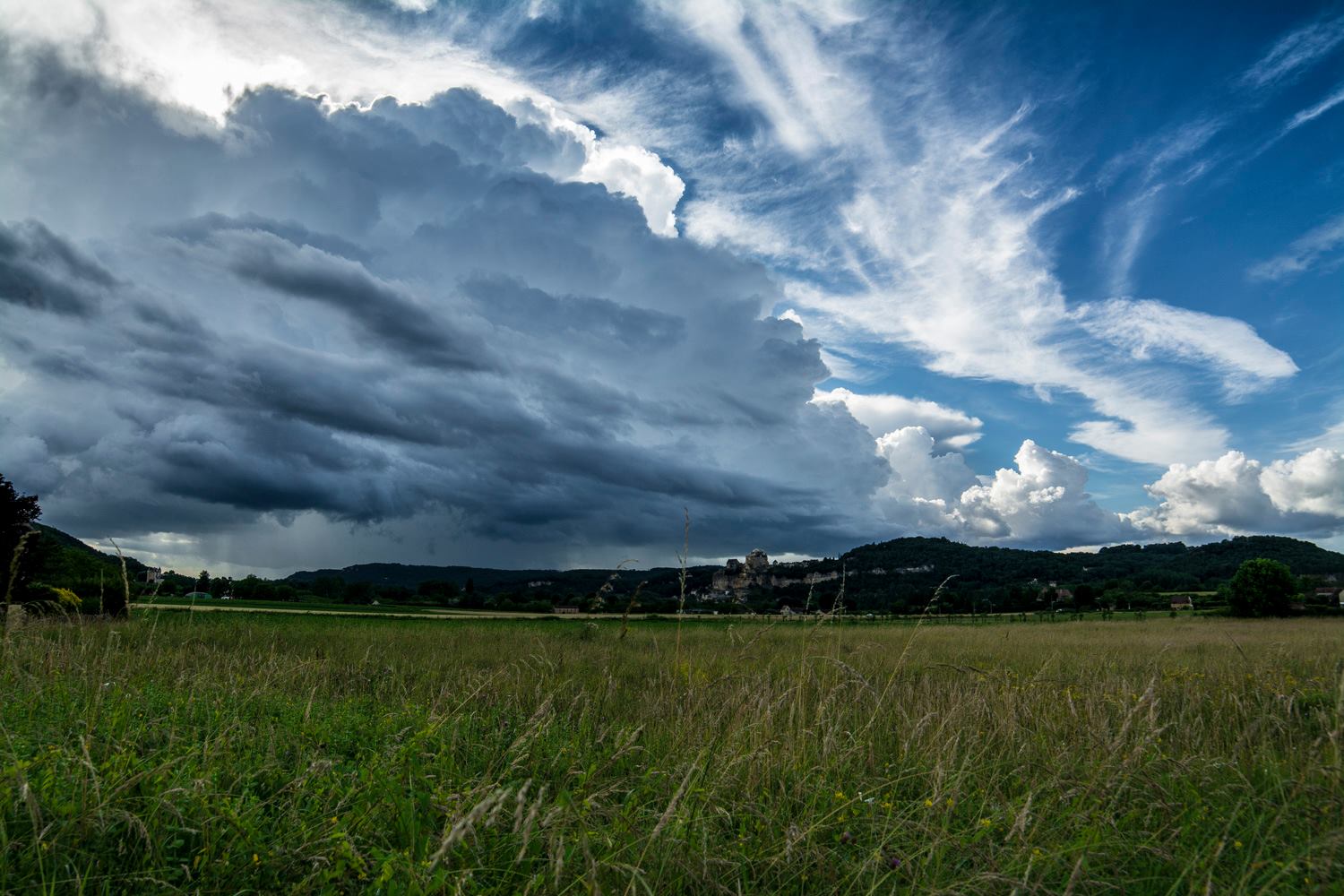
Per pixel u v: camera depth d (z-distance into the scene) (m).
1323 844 3.45
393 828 4.00
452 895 3.23
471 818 3.02
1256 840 3.89
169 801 3.64
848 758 5.32
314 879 3.40
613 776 5.39
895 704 7.10
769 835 4.08
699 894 3.54
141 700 6.16
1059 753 5.33
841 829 4.32
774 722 6.08
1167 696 8.98
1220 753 5.88
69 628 8.18
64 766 3.92
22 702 5.50
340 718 6.69
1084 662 16.47
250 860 3.45
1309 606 80.19
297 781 4.30
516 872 3.49
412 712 6.98
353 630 25.28
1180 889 3.59
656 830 3.52
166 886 3.13
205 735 5.46
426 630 27.41
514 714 7.17
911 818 4.38
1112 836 3.99
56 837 3.20
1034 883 3.33
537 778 5.25
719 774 4.73
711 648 13.48
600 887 3.13
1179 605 100.62
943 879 3.61
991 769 5.34
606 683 8.98
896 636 22.41
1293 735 6.57
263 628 22.00
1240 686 9.62
